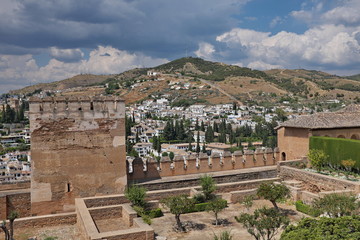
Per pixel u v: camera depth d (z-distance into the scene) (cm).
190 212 2412
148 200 2462
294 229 1441
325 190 2609
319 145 3050
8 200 2273
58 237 1997
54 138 2316
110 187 2467
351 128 3331
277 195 2259
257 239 1656
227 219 2247
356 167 2786
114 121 2469
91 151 2409
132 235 1770
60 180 2338
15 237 1983
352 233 1300
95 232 1717
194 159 2884
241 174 2909
